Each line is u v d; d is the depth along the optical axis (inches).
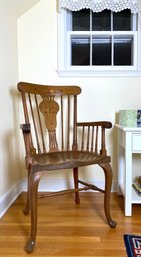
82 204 68.7
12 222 57.1
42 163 47.3
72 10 75.9
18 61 77.8
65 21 78.7
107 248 45.8
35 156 55.6
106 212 54.3
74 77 78.0
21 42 77.5
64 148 78.6
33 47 77.5
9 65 69.4
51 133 67.7
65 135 79.0
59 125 78.6
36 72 78.1
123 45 80.2
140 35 77.6
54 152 62.2
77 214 61.6
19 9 72.6
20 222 57.1
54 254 44.0
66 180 80.0
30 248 44.6
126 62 80.1
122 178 75.5
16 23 75.9
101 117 78.7
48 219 58.6
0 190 61.6
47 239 49.2
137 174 78.7
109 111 78.5
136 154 78.0
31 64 78.0
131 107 78.1
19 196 75.8
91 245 46.9
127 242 47.6
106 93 78.2
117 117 78.3
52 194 54.0
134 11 74.9
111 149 78.7
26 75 78.3
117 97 78.1
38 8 76.6
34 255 43.7
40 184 79.8
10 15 69.7
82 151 63.6
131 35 79.7
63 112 78.1
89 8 76.4
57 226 54.9
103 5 74.7
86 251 44.8
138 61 78.2
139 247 45.8
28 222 57.1
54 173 80.0
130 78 77.5
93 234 51.2
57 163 47.9
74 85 77.9
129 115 65.8
